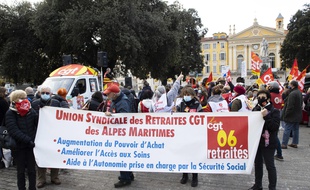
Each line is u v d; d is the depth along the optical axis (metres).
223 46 84.06
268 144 4.64
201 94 6.43
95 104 6.57
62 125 5.16
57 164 5.12
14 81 28.75
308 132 11.48
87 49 24.28
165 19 25.98
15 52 24.83
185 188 5.19
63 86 10.98
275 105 8.26
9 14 24.98
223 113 4.86
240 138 4.80
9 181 5.70
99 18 20.69
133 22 21.97
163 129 5.04
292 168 6.42
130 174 5.57
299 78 11.39
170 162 4.99
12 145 4.52
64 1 23.03
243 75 19.52
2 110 6.19
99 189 5.19
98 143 5.15
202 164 4.92
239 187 5.23
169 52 26.14
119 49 20.83
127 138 5.11
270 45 77.31
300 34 41.69
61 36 21.98
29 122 4.71
